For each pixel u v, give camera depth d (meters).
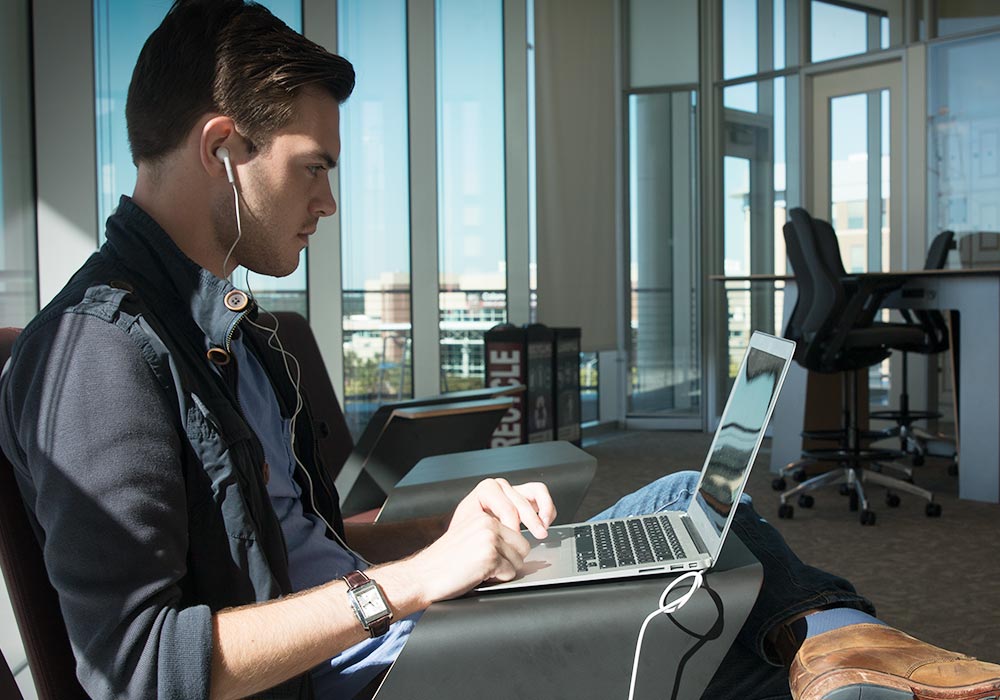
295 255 1.08
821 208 6.22
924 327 4.73
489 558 0.95
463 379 5.51
